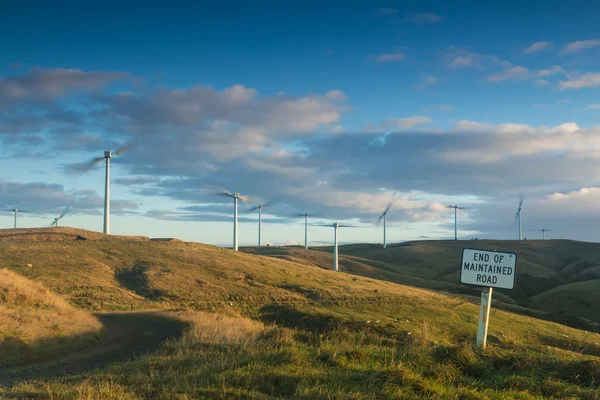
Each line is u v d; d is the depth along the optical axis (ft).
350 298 207.10
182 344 53.93
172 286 212.02
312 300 204.03
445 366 37.58
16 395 32.48
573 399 31.76
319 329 154.20
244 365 38.27
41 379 45.93
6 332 66.54
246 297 203.92
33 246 256.73
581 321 234.38
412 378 33.09
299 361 38.52
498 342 144.46
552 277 458.09
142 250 274.77
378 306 194.90
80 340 76.74
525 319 191.83
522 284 411.13
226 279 232.12
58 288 191.42
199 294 203.62
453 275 471.62
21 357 61.77
